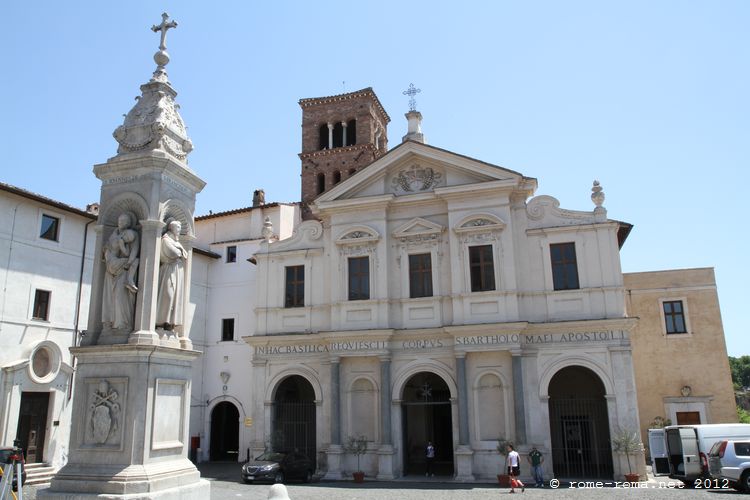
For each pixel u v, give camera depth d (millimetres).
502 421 28047
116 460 10750
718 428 24688
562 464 30438
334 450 29406
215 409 39125
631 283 37188
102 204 12586
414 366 29672
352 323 30641
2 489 12625
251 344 32594
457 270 29594
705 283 36219
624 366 27359
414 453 36625
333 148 52812
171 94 13688
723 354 35125
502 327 27797
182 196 13195
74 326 30375
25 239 28469
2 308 27016
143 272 11805
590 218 29547
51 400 28734
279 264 33562
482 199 30078
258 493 22766
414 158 32062
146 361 11211
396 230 31281
